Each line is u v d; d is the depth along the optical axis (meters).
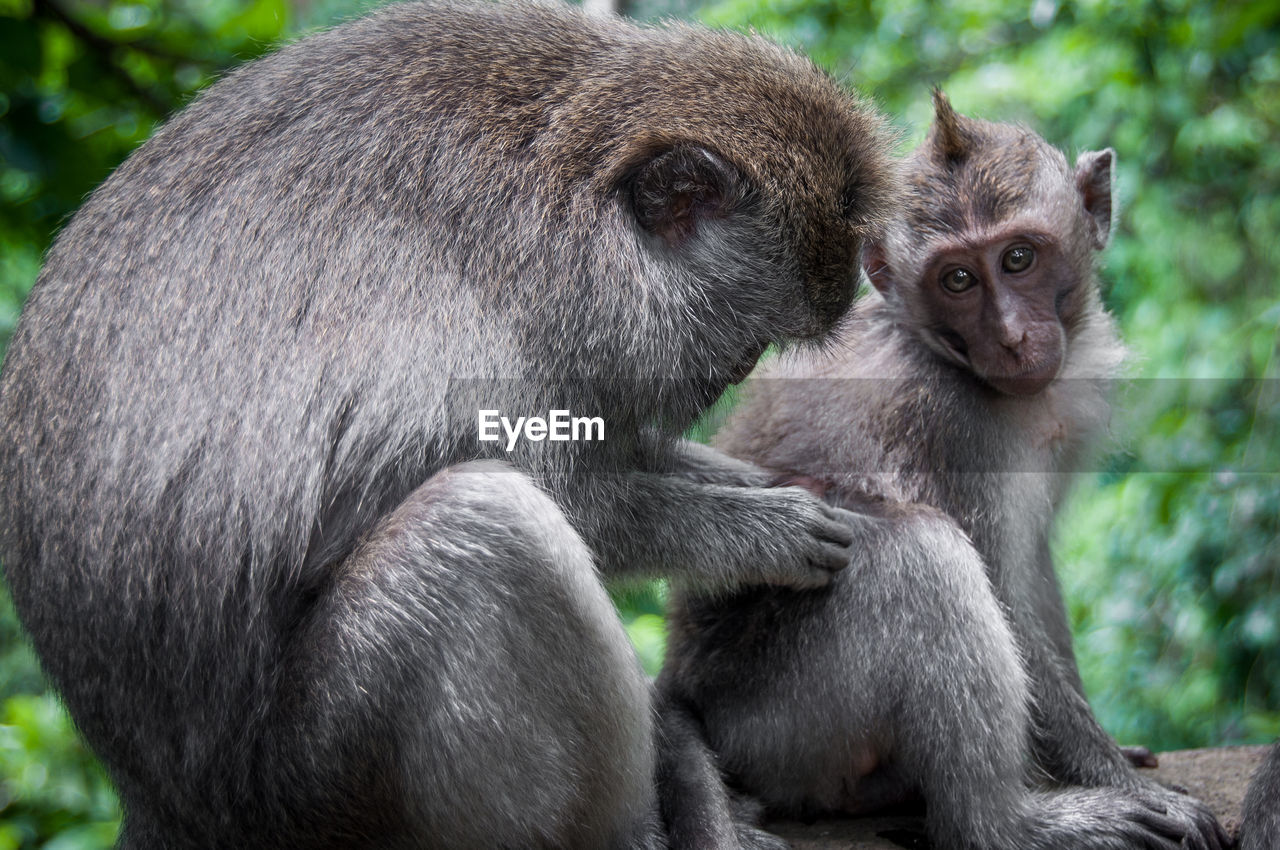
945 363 1.02
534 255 0.90
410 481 0.87
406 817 0.86
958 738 0.93
